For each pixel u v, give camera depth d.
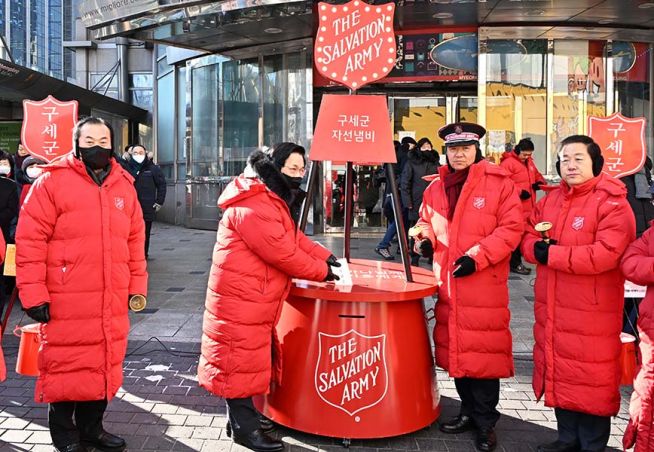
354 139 3.56
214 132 12.14
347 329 3.22
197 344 4.95
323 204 10.77
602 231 2.87
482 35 9.47
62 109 5.17
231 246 3.08
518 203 3.26
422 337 3.44
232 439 3.29
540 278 3.12
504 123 9.59
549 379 3.03
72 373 2.87
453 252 3.30
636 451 2.62
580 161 2.96
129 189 3.11
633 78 9.67
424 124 10.90
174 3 8.17
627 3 8.14
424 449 3.23
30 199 2.83
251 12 8.16
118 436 3.30
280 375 3.29
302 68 10.46
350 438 3.20
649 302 2.67
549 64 9.50
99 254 2.88
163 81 14.68
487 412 3.29
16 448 3.16
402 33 9.85
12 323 5.59
